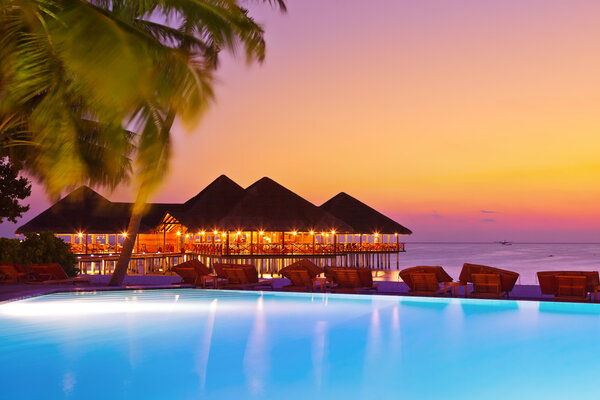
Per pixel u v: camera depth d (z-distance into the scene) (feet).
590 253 331.98
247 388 20.44
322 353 25.85
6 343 27.68
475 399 19.29
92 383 20.88
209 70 34.40
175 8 34.58
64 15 25.58
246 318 35.73
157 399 19.10
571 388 20.61
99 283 57.31
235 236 146.41
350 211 166.61
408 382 21.38
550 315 36.88
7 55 30.60
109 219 145.89
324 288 49.21
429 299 43.91
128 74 24.26
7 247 63.05
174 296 47.44
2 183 68.44
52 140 34.35
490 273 43.68
